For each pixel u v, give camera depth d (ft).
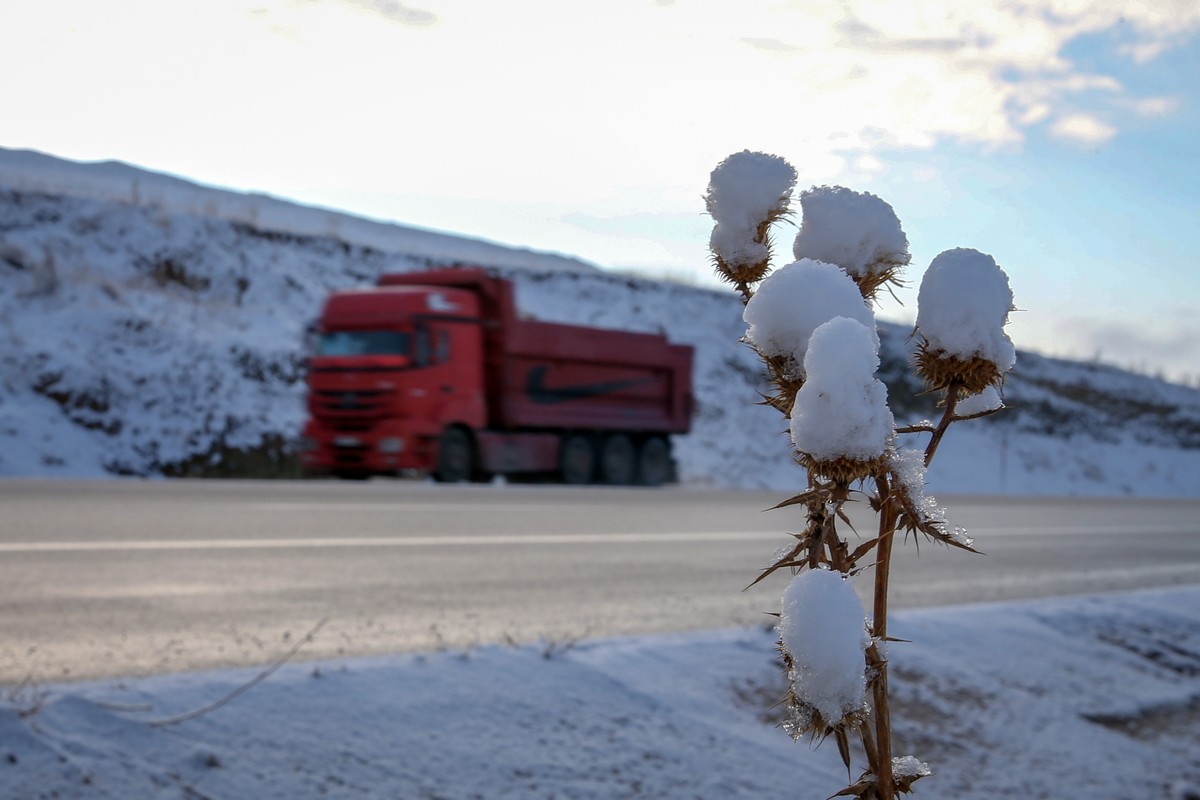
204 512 36.50
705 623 22.04
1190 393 184.34
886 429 2.78
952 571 33.94
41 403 65.26
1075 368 173.37
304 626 19.47
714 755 12.98
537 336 65.46
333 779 11.08
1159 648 21.61
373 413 58.95
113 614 19.79
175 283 89.86
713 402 109.50
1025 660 19.04
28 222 89.45
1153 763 15.83
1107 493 128.77
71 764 10.44
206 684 12.61
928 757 14.60
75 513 34.35
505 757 12.07
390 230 188.44
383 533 33.73
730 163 3.36
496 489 53.98
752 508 51.01
